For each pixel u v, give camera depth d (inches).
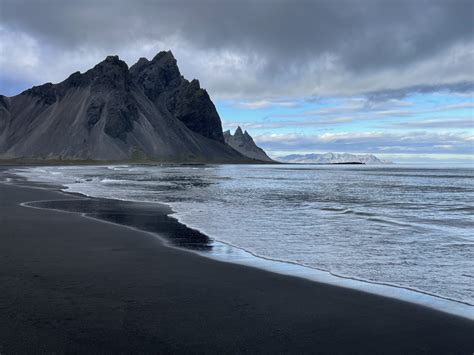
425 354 229.6
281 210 969.5
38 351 226.2
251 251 503.8
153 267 417.7
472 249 522.3
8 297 313.7
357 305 308.5
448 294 337.7
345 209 1004.6
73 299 311.7
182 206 1039.6
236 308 298.5
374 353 230.5
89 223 722.8
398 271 411.8
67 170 4884.4
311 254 490.3
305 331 259.1
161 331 255.6
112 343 237.6
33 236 586.6
